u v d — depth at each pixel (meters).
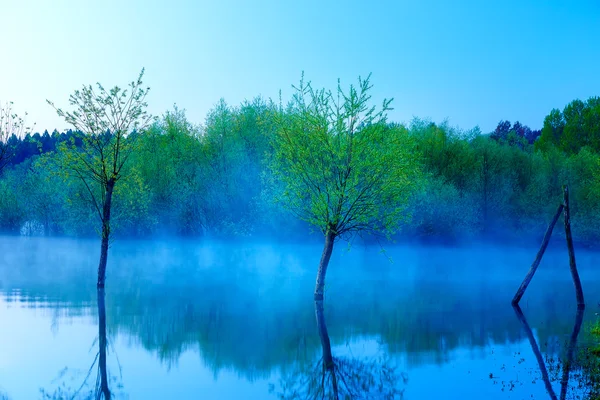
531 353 18.92
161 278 38.28
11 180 68.31
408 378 16.30
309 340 21.27
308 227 56.88
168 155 62.75
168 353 19.30
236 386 15.88
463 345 20.31
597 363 17.50
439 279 40.03
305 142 29.66
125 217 59.00
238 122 63.59
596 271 45.16
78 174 32.06
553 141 89.19
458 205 59.66
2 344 19.94
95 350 19.50
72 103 30.23
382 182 29.06
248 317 25.41
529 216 61.78
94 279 36.81
